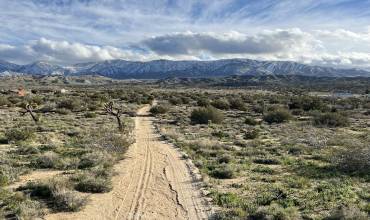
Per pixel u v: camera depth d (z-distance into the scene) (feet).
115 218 45.50
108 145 90.63
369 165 74.33
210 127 150.41
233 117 200.13
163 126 147.02
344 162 75.82
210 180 63.41
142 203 51.26
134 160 79.92
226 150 95.81
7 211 44.86
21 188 54.44
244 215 46.06
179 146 98.32
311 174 69.77
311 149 97.81
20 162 73.31
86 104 232.53
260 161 81.30
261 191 57.67
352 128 155.74
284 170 73.36
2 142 97.14
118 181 62.34
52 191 51.39
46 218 44.14
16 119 155.33
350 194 56.49
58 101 258.16
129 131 125.18
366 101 335.88
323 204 51.42
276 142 111.55
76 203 47.88
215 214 46.62
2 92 350.43
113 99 313.73
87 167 71.36
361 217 44.09
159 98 352.28
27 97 269.64
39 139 101.14
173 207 49.85
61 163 71.61
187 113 207.31
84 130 123.65
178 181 62.95
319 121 167.43
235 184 61.21
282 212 45.19
